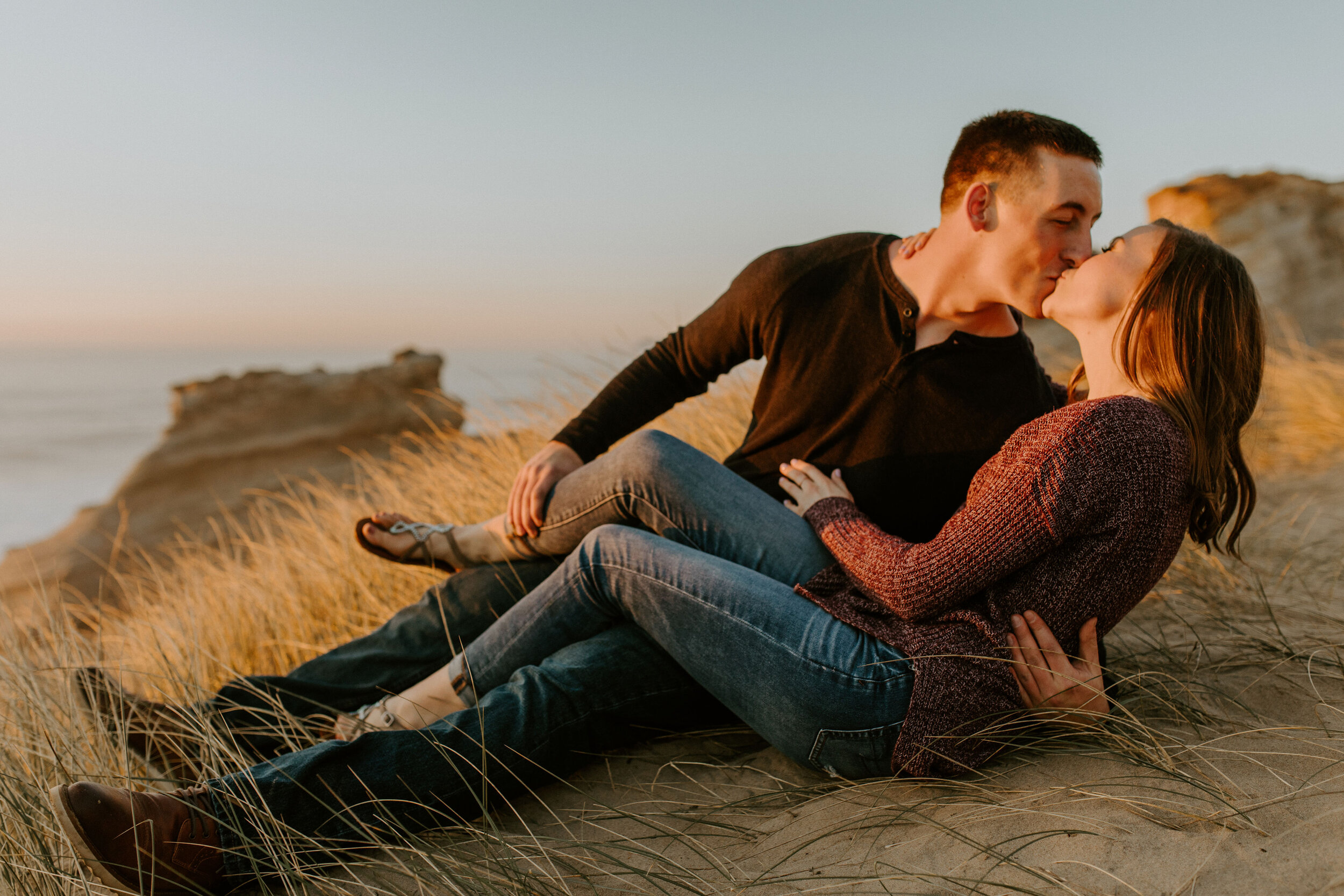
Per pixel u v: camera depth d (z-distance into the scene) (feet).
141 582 13.56
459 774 5.44
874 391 6.61
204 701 6.68
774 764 6.13
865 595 5.71
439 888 4.97
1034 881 4.05
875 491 6.63
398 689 6.83
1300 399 15.53
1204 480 5.24
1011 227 5.79
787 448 7.07
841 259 6.93
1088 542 5.04
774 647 5.35
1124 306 5.41
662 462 6.50
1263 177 28.43
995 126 5.87
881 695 5.16
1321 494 11.69
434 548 7.45
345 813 5.22
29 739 6.73
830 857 4.75
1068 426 5.00
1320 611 7.71
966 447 6.51
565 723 5.82
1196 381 5.21
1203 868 3.89
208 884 4.92
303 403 59.41
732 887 4.64
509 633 6.23
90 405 399.85
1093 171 5.76
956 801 4.99
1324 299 23.97
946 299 6.30
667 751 6.52
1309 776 4.58
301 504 15.34
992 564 5.01
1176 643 7.32
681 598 5.63
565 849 5.31
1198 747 5.01
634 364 7.91
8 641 7.84
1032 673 5.15
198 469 54.54
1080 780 5.02
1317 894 3.57
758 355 7.52
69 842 4.50
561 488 6.97
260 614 11.05
